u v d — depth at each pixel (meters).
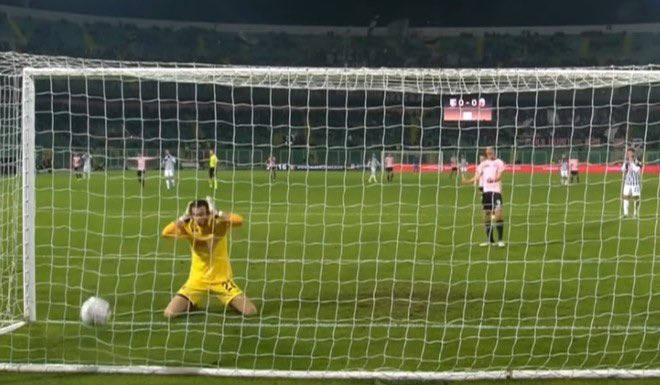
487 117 31.92
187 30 82.81
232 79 10.61
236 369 7.77
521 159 47.97
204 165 47.66
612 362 8.26
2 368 7.75
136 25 85.69
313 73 8.97
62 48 73.06
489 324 9.79
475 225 21.88
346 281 12.85
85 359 8.20
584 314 10.38
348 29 88.25
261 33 85.06
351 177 46.66
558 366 8.09
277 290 12.05
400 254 16.31
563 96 52.06
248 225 21.38
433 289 12.06
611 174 44.16
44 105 50.56
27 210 9.71
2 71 10.05
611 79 10.22
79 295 11.45
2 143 10.71
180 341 8.91
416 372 7.72
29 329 9.38
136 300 11.16
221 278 10.13
